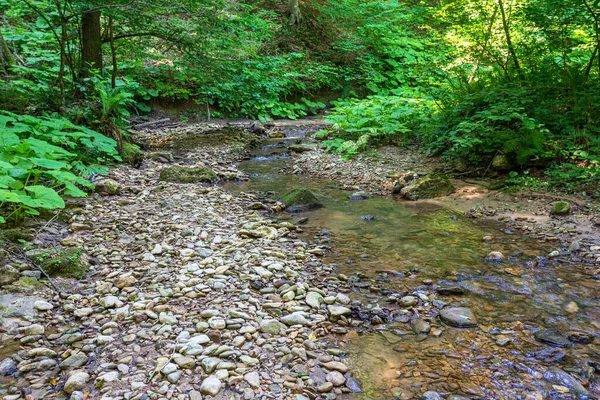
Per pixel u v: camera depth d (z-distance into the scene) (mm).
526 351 2156
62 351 2107
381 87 15633
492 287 2881
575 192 4781
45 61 7574
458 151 6398
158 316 2389
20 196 2930
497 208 4707
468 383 1912
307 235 3949
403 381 1930
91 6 5895
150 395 1771
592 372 1978
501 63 6984
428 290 2848
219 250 3377
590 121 5418
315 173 6703
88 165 5410
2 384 1864
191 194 5055
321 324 2385
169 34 7254
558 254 3410
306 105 14445
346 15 16531
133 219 4055
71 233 3635
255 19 11414
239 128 10500
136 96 11211
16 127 4152
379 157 7312
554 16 6055
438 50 13008
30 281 2705
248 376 1893
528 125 5332
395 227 4191
